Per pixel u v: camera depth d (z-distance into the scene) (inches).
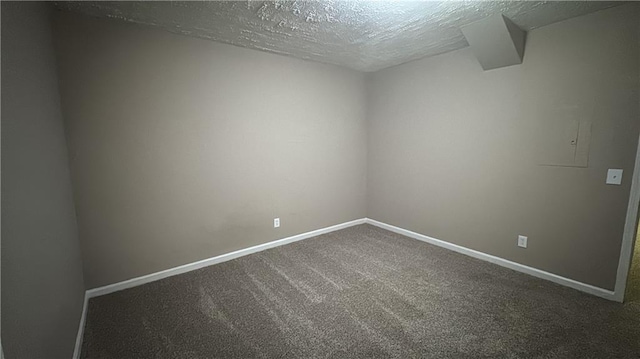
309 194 149.2
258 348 71.5
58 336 56.6
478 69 115.1
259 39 108.4
